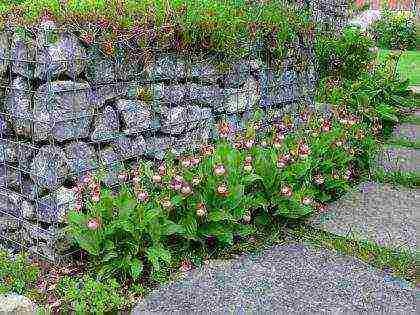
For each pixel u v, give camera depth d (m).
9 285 3.70
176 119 4.70
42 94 3.83
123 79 4.24
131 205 3.84
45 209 3.97
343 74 8.79
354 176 5.84
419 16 17.94
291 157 4.80
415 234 4.61
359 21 17.20
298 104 6.34
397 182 5.77
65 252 3.99
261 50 5.57
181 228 3.98
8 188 4.23
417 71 11.95
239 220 4.39
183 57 4.70
